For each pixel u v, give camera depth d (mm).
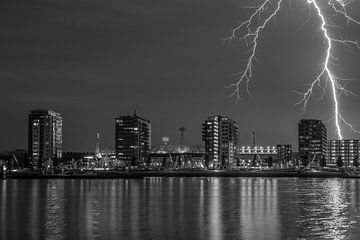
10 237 69125
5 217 89312
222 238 67312
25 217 89312
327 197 132375
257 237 67875
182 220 84312
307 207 104688
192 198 129125
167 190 165375
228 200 122500
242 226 77188
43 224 80250
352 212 95312
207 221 82875
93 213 94750
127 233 71438
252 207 104875
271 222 81375
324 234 69688
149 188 179500
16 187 192000
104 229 75000
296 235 69000
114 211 98062
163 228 75625
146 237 68438
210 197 132375
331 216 89250
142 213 94438
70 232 72500
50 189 175250
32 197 135000
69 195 142125
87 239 67375
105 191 161250
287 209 100688
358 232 71125
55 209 102375
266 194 144375
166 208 103250
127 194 145125
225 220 84000
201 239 66875
